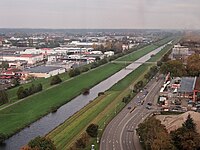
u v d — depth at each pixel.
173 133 183.75
